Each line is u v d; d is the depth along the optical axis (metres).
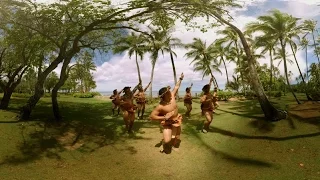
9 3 11.31
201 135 10.33
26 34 13.36
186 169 7.20
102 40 15.91
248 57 13.40
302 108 15.49
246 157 7.93
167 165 7.52
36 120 12.24
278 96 34.19
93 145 9.47
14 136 9.68
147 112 16.77
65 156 8.34
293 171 6.70
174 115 6.88
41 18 11.90
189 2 11.45
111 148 9.12
